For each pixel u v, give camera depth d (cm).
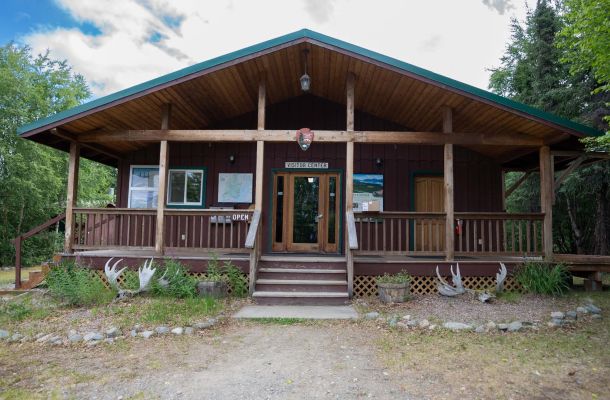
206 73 696
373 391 339
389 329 519
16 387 348
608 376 370
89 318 552
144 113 803
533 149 809
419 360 411
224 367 394
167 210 750
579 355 423
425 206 953
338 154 954
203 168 960
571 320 546
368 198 943
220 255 842
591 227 1505
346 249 721
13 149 1703
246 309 624
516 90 1680
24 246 1741
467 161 955
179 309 593
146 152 971
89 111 705
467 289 693
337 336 493
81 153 960
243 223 934
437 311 592
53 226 1875
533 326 519
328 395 332
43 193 1795
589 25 680
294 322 554
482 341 469
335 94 923
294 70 821
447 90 683
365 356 424
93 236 780
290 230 942
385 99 858
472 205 944
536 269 711
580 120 1257
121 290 660
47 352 438
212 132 751
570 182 1284
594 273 748
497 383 355
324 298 666
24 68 1884
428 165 958
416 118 889
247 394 334
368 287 734
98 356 425
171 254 782
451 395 331
